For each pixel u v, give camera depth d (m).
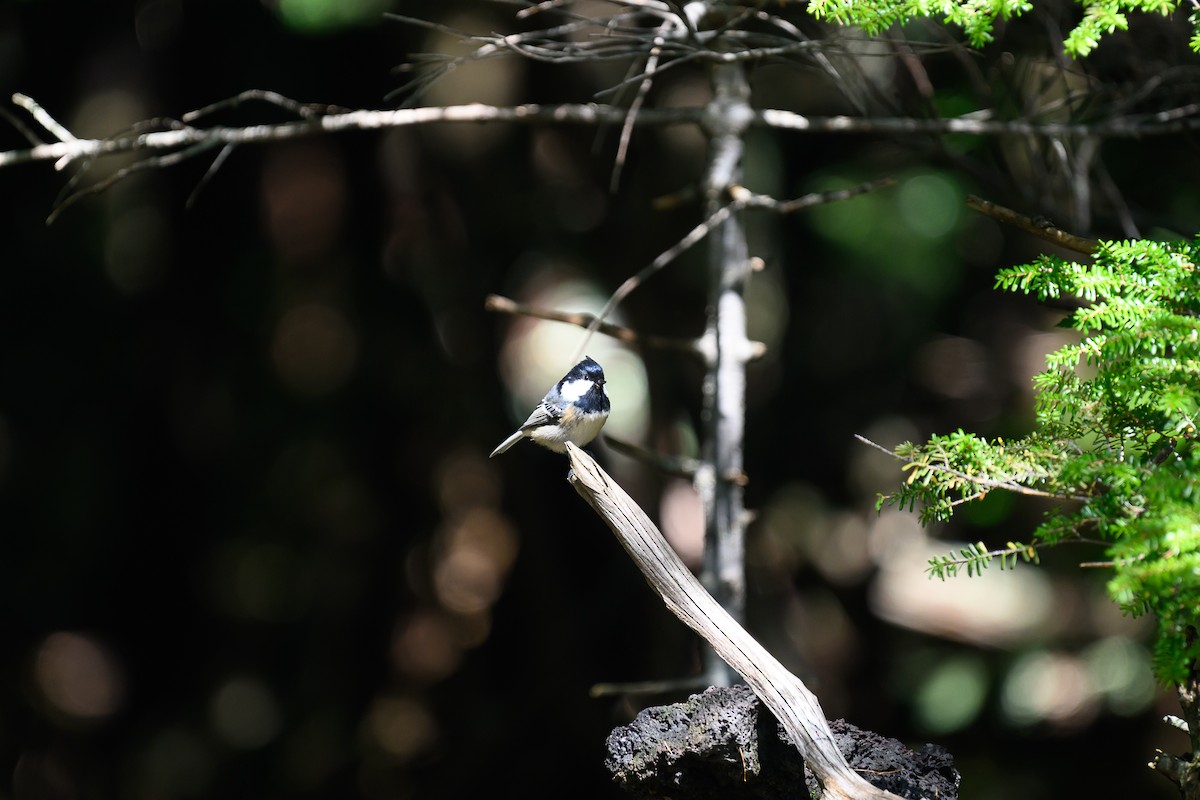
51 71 12.32
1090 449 4.12
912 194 12.44
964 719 12.88
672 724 4.13
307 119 6.53
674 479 12.48
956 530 14.17
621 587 13.02
